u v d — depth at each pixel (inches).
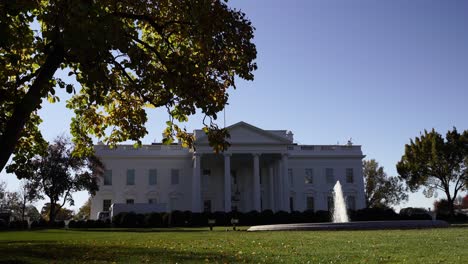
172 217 2146.9
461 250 578.9
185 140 610.9
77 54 377.7
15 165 610.9
